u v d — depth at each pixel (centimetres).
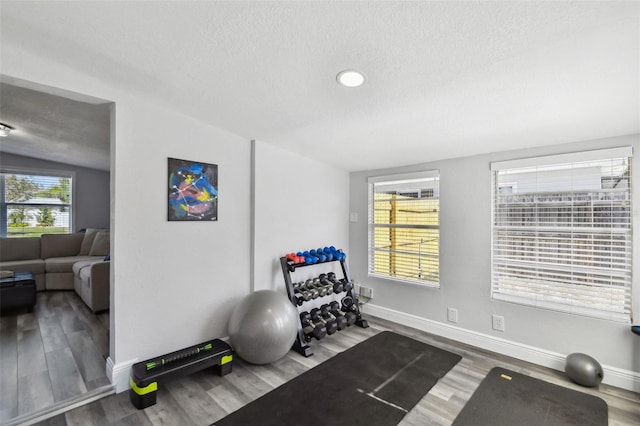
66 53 172
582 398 211
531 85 170
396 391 220
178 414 192
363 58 157
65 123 323
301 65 170
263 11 128
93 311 359
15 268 434
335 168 391
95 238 510
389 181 370
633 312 222
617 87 166
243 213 296
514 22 123
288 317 254
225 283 281
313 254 336
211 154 270
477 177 299
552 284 258
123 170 219
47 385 213
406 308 352
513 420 189
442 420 189
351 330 337
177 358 225
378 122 242
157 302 237
